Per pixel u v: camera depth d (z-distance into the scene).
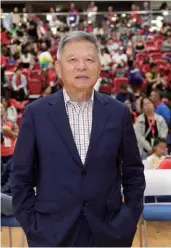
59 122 1.48
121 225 1.50
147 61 10.38
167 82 8.87
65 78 1.49
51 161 1.46
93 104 1.54
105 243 1.48
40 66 10.31
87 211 1.45
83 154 1.48
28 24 12.56
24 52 11.10
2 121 5.00
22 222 1.51
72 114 1.52
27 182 1.53
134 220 1.55
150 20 12.83
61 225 1.43
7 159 4.49
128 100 6.79
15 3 14.80
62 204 1.45
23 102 8.27
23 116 1.53
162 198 2.90
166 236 3.15
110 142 1.49
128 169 1.61
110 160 1.48
